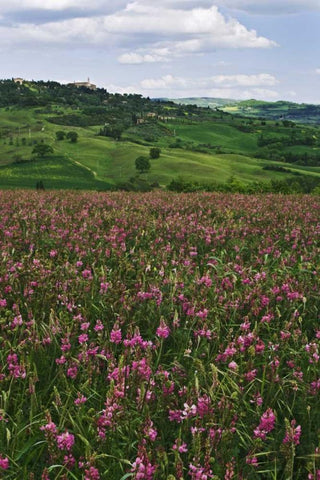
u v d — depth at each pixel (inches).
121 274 314.8
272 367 181.5
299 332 214.1
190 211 613.6
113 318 236.4
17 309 216.1
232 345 189.6
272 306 257.1
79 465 138.9
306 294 266.4
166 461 130.0
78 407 161.8
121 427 151.6
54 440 140.3
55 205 644.7
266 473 148.3
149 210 622.5
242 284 283.6
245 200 749.9
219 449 144.6
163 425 159.8
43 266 293.6
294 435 139.8
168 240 438.0
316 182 7234.3
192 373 186.4
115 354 208.2
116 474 140.0
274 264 358.6
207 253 378.6
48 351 207.9
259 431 150.2
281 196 880.9
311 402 176.6
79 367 188.9
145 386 166.6
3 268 282.8
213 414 150.3
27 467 148.9
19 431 147.6
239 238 451.5
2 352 195.2
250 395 175.6
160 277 286.7
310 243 433.7
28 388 176.9
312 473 136.5
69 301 245.3
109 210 615.8
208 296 258.7
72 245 385.1
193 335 227.8
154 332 229.5
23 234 424.8
